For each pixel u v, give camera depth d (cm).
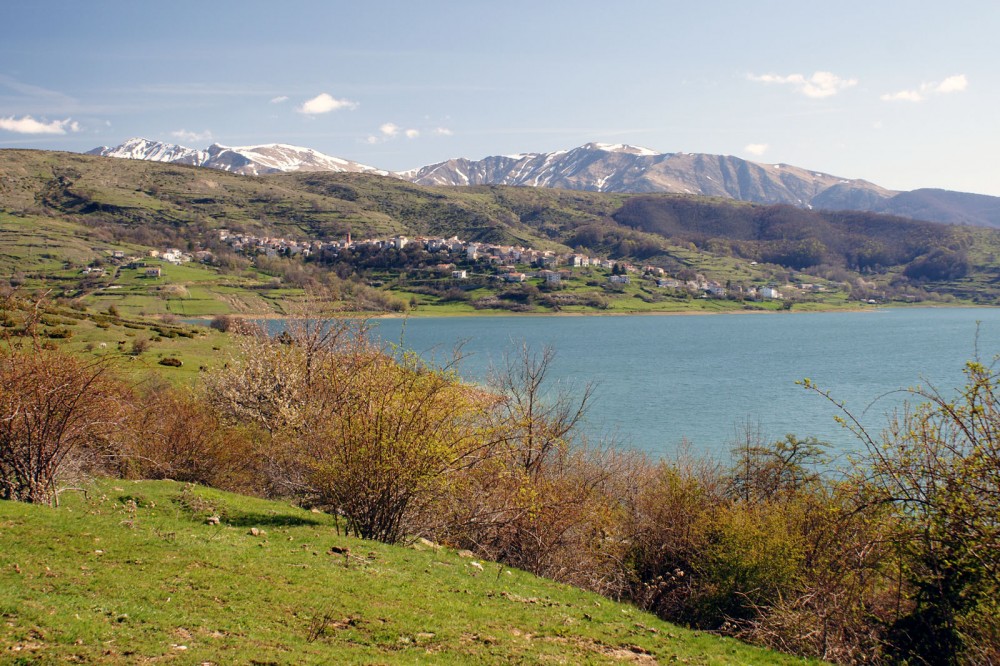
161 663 887
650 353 13650
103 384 1930
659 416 6875
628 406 7506
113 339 6775
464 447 1855
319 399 2334
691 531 2225
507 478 2062
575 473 2523
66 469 1809
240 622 1071
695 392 8631
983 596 1302
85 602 1037
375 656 1030
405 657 1043
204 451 2652
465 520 1981
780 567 1903
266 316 3697
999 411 1250
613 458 2727
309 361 2895
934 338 16088
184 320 13638
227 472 2722
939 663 1395
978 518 1265
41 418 1691
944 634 1395
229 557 1390
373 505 1800
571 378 9731
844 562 1546
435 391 1797
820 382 9369
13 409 1636
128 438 2300
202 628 1026
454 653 1092
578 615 1445
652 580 2195
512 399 2439
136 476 2412
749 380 9781
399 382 1817
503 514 2005
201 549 1413
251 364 3075
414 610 1262
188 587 1184
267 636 1035
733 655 1350
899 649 1447
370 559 1559
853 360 12044
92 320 7875
